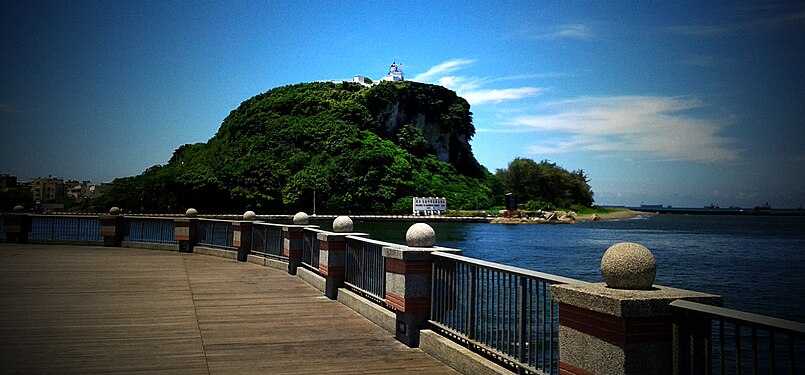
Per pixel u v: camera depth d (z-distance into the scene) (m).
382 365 6.34
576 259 45.03
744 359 13.59
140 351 6.79
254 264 16.16
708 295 3.78
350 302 9.79
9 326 8.05
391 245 8.07
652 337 3.67
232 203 106.62
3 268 14.60
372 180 116.50
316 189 111.31
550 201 154.25
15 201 107.12
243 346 7.12
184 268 15.02
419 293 7.20
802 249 56.84
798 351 14.05
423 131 156.25
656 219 187.25
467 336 6.13
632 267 3.98
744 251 54.53
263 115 135.00
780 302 25.53
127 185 106.06
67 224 22.00
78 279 12.79
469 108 168.88
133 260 16.70
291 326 8.34
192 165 124.50
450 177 144.00
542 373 4.67
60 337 7.43
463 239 70.06
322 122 130.88
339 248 10.77
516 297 5.18
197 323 8.45
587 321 4.01
